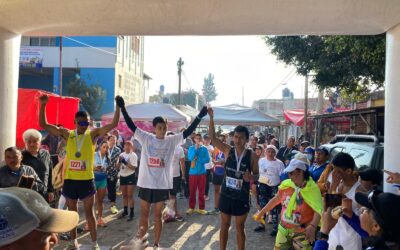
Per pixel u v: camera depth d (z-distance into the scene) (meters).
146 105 17.38
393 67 5.49
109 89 31.31
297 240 4.67
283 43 13.78
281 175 8.34
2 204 1.36
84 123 5.91
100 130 6.00
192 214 10.03
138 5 5.18
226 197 5.68
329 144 9.05
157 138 6.11
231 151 5.77
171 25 5.66
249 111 20.62
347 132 16.53
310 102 36.44
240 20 5.43
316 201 4.54
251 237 7.98
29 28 5.87
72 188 5.88
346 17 5.25
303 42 13.64
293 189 4.77
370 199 2.44
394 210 2.27
